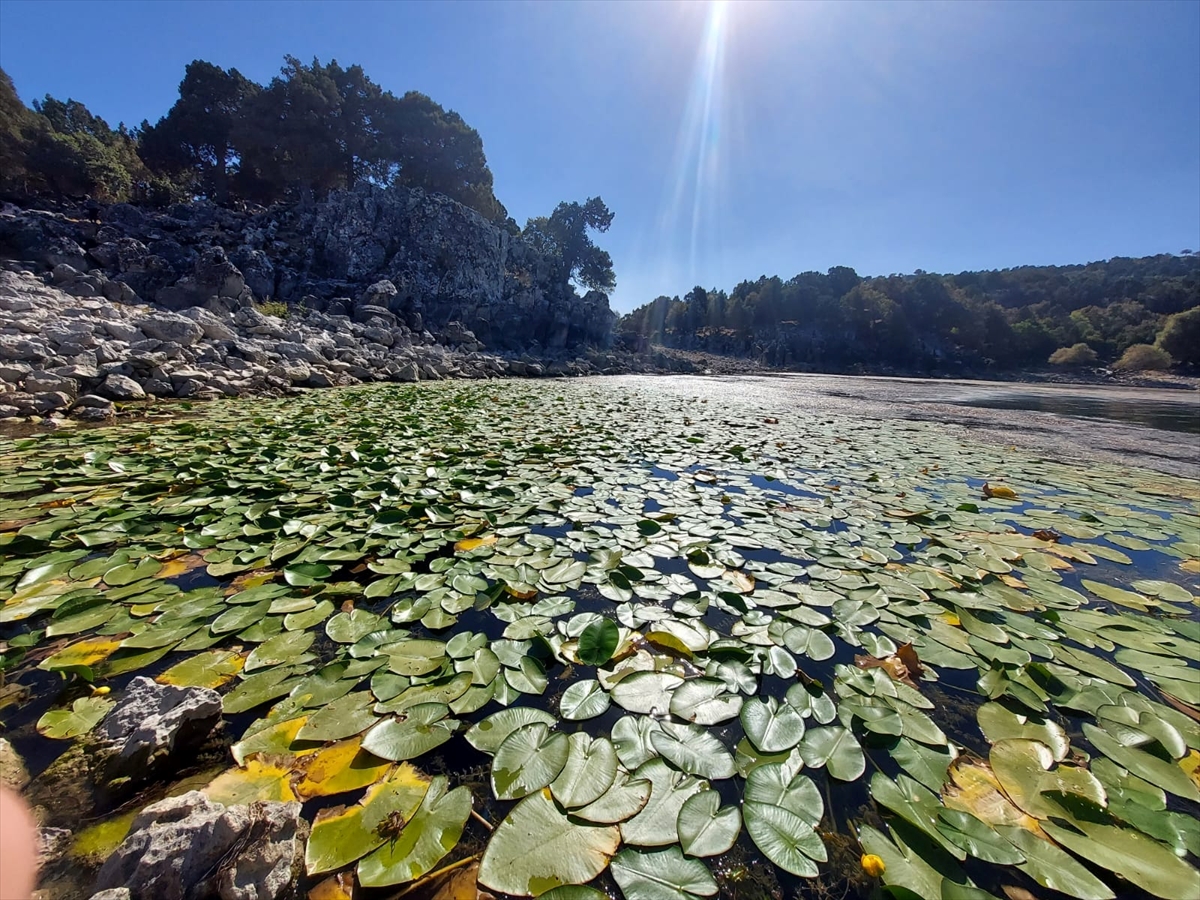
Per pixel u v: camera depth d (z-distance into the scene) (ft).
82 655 5.66
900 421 31.68
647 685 5.45
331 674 5.38
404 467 14.05
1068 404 50.83
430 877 3.45
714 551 9.17
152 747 4.14
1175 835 3.85
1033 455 20.63
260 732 4.58
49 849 3.49
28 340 23.03
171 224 66.85
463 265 88.28
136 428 17.94
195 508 10.00
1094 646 6.56
